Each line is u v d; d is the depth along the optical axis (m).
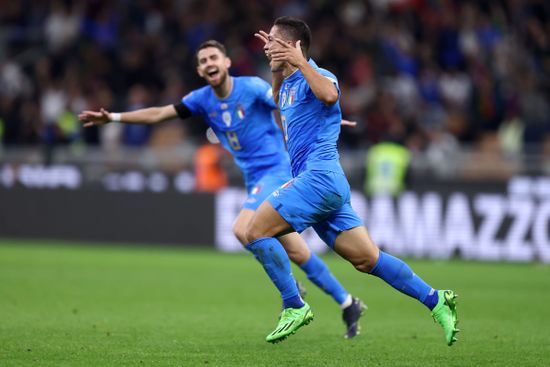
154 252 56.56
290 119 22.81
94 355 22.27
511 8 76.62
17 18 82.62
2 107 70.62
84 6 78.12
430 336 26.73
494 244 55.25
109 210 60.38
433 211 56.12
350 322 26.44
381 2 76.44
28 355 22.12
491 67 73.06
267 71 72.12
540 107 72.75
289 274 22.72
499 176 55.72
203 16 74.56
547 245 54.38
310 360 22.12
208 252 57.28
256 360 21.97
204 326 28.02
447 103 70.00
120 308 32.09
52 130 67.31
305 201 22.14
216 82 28.80
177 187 59.66
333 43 71.56
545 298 37.16
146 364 21.16
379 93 64.81
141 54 73.06
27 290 36.69
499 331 27.84
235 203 58.31
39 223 61.38
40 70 74.00
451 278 44.75
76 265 47.44
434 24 74.19
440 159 56.91
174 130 66.38
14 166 61.69
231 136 29.62
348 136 64.62
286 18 23.02
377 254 22.45
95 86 71.62
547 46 75.12
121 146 66.44
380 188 56.91
